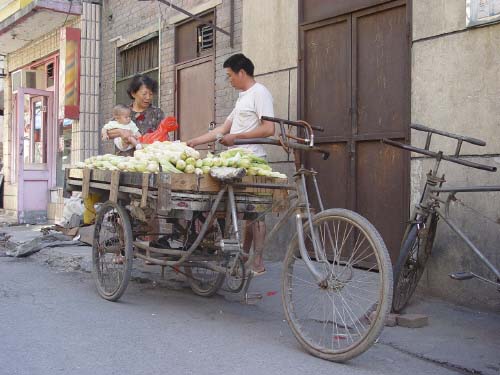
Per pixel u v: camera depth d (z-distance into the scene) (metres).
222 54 7.83
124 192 5.08
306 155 6.55
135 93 6.55
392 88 5.68
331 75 6.30
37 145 12.66
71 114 10.85
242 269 4.41
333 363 3.67
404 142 5.52
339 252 3.89
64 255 7.58
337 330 3.86
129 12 10.12
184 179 4.46
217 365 3.60
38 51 13.01
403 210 5.51
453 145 4.95
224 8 7.78
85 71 10.94
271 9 6.99
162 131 6.04
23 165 12.19
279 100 6.89
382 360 3.76
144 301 5.28
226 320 4.67
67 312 4.85
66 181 6.07
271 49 7.00
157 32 9.35
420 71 5.24
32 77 13.21
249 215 4.84
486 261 4.07
